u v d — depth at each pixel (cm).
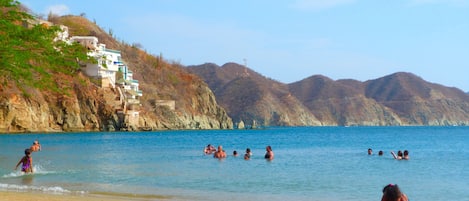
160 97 17588
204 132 15412
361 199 2066
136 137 9956
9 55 2022
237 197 2062
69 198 1766
